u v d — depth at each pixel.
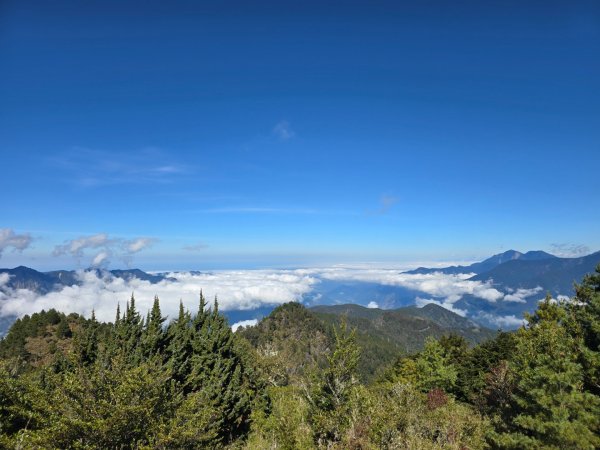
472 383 46.59
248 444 30.50
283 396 38.06
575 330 23.53
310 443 22.33
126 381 15.16
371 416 22.12
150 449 13.99
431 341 48.66
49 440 13.73
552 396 17.83
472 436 23.22
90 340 30.06
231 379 34.03
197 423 17.20
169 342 34.19
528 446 17.89
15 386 16.05
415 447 20.50
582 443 16.23
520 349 23.48
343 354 24.30
